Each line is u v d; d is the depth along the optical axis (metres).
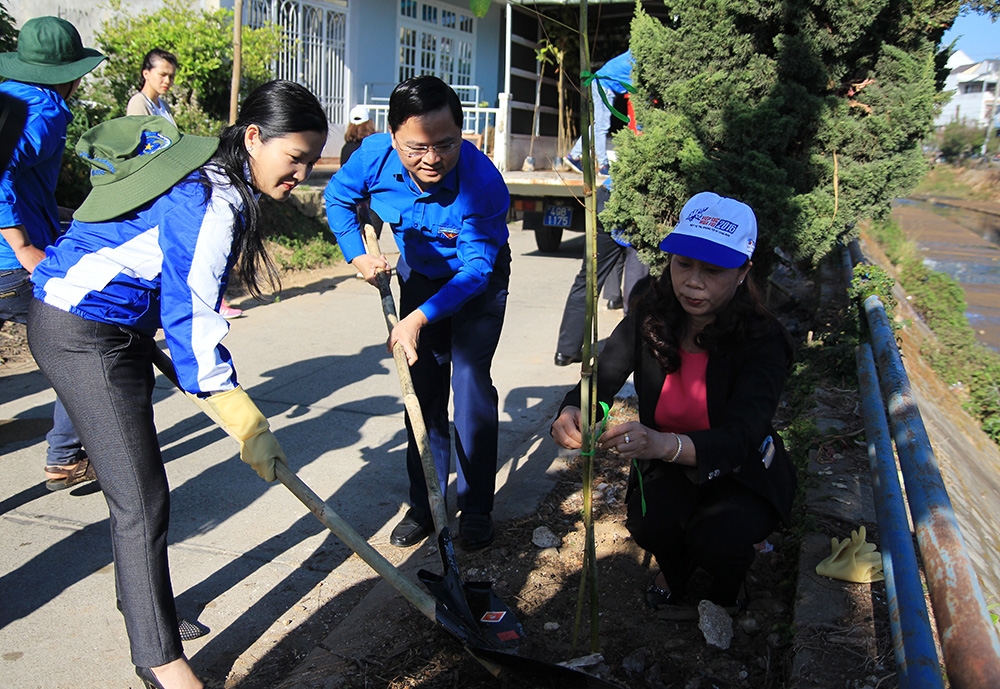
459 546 3.37
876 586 2.75
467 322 3.30
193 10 10.38
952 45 5.59
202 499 3.86
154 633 2.29
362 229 3.55
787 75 4.54
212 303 2.23
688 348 2.61
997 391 7.31
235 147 2.27
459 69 16.91
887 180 4.63
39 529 3.55
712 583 2.78
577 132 15.12
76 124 7.72
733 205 2.44
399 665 2.62
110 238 2.28
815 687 2.26
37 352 2.29
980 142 43.78
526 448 4.41
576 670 2.17
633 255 6.16
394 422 4.90
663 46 4.61
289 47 11.30
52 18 3.62
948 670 1.50
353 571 3.28
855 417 4.36
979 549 4.24
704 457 2.28
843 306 6.73
